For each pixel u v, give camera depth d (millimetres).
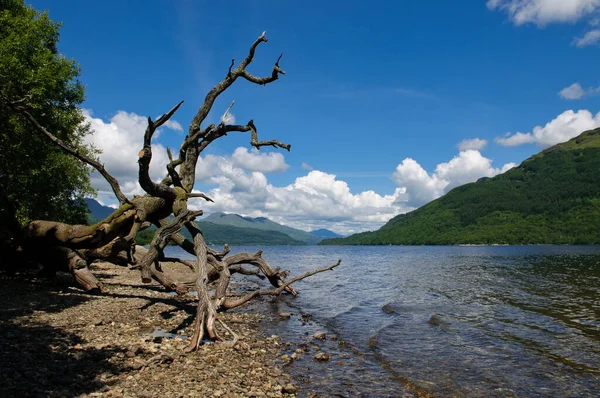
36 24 18375
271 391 8266
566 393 8875
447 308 20656
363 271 50719
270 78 20250
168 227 16359
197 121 19484
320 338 13531
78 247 18484
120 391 7316
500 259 77875
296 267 58375
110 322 13156
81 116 23781
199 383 8148
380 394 8547
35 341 9953
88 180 27781
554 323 16734
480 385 9289
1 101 14992
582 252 110625
